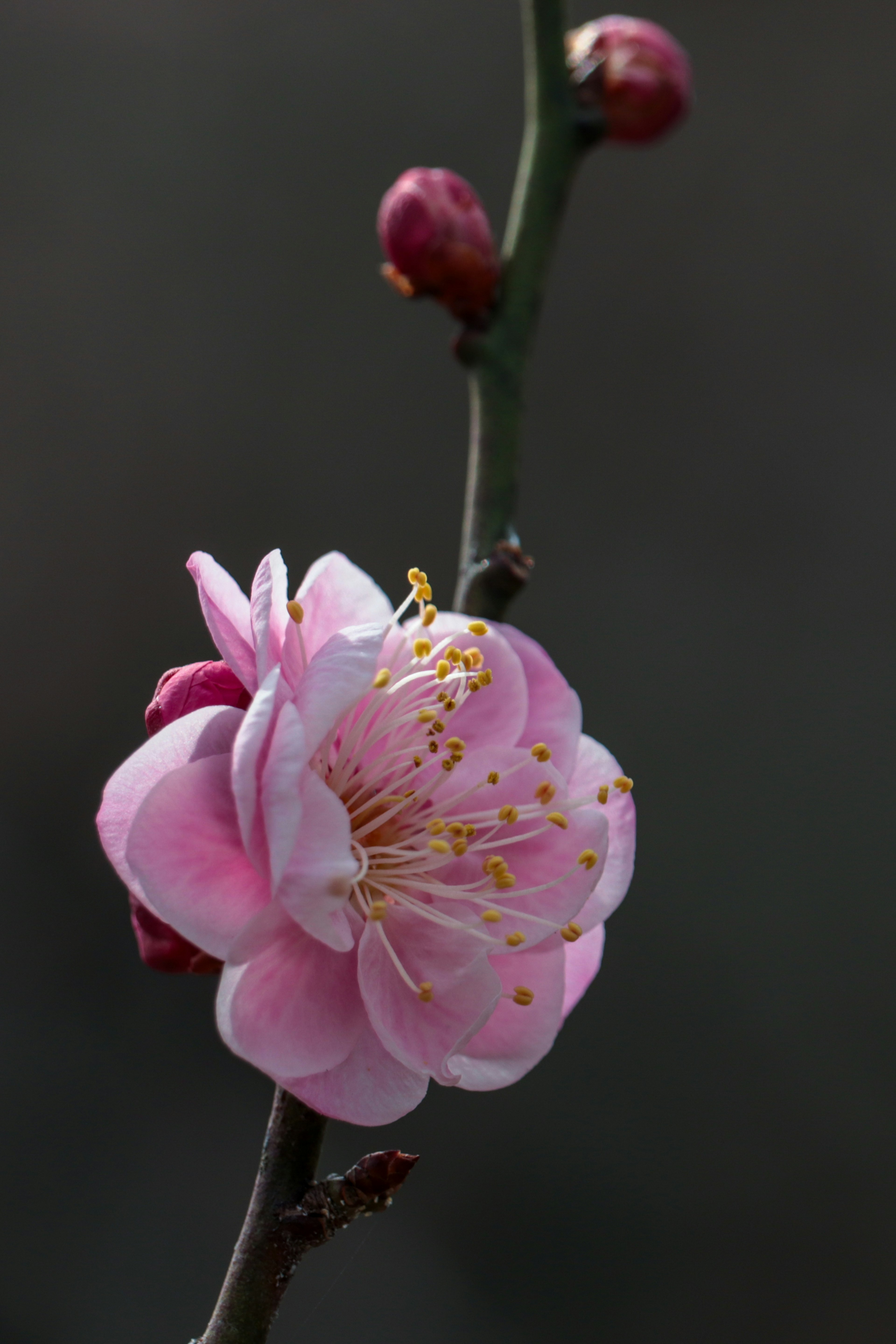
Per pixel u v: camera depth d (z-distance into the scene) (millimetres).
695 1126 579
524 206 254
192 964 236
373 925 233
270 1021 230
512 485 249
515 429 250
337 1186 230
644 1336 532
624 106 257
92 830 634
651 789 656
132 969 603
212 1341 229
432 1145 563
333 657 230
